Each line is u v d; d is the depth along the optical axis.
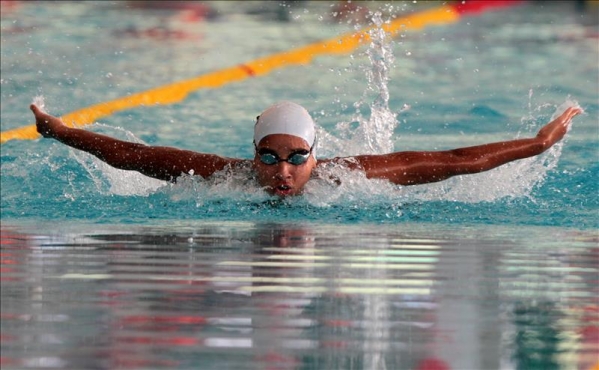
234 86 35.41
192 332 8.65
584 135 24.38
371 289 10.44
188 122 28.73
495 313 9.46
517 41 45.84
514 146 17.02
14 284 10.54
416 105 31.12
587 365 7.80
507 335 8.68
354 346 8.29
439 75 37.19
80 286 10.45
